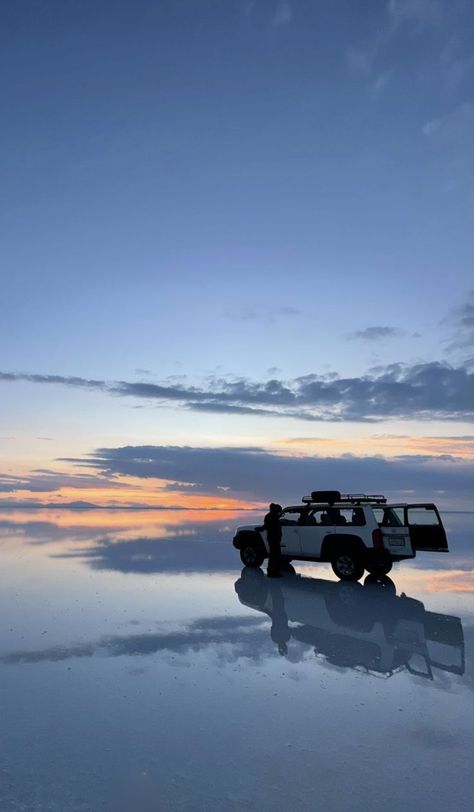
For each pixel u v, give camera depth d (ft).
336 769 12.06
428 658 19.95
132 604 29.66
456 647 21.35
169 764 12.30
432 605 29.53
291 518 41.19
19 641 22.41
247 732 13.97
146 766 12.20
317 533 38.91
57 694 16.66
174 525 114.93
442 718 14.80
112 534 83.66
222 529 99.76
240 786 11.33
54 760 12.51
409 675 18.19
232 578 39.01
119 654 20.67
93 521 134.92
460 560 51.37
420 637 22.80
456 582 37.88
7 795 11.01
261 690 16.92
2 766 12.25
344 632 23.71
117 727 14.32
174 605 29.40
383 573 40.19
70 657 20.30
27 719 14.84
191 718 14.87
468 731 14.01
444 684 17.35
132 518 163.94
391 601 30.68
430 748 13.07
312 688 17.08
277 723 14.51
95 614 27.25
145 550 57.77
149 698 16.31
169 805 10.63
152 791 11.14
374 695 16.49
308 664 19.40
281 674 18.37
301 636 23.08
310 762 12.38
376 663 19.45
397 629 24.14
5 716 15.06
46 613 27.45
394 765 12.25
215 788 11.25
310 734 13.84
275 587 35.35
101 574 40.27
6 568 43.06
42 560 48.14
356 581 37.78
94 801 10.78
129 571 41.73
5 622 25.62
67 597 31.53
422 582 37.78
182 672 18.62
